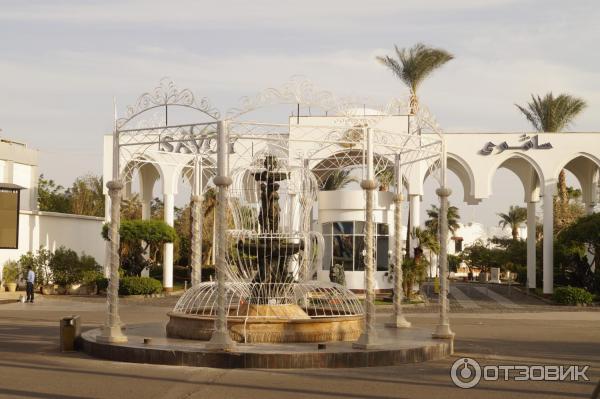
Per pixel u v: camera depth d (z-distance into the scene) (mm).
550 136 36781
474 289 47562
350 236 36438
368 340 14219
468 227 86875
